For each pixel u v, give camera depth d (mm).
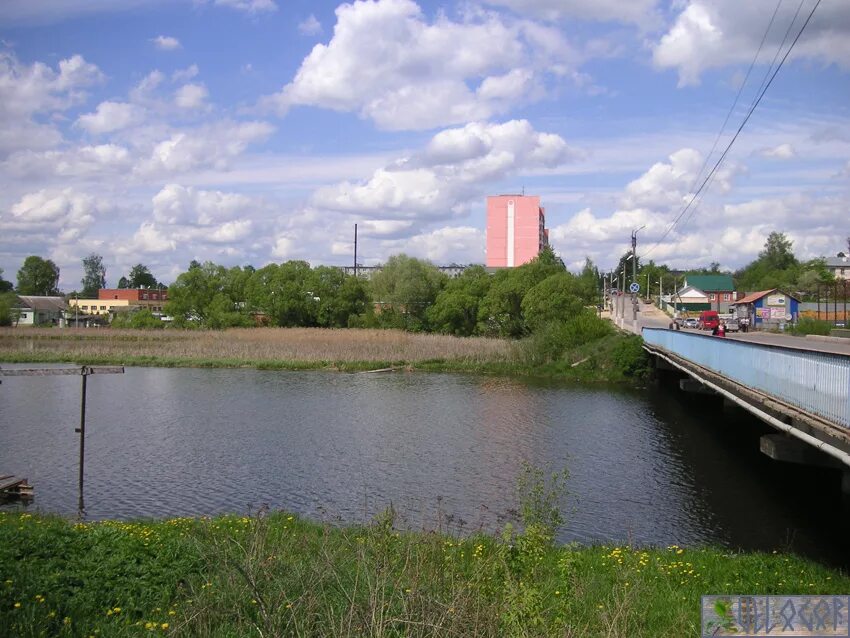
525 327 75875
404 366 57656
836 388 11930
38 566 8852
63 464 23078
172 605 7855
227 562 8414
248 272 101312
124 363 56000
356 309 92812
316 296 93250
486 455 24672
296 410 34719
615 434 29188
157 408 35062
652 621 8797
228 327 88938
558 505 18297
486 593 7633
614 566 11445
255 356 59562
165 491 19906
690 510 18031
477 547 10742
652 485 20641
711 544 15219
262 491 19875
